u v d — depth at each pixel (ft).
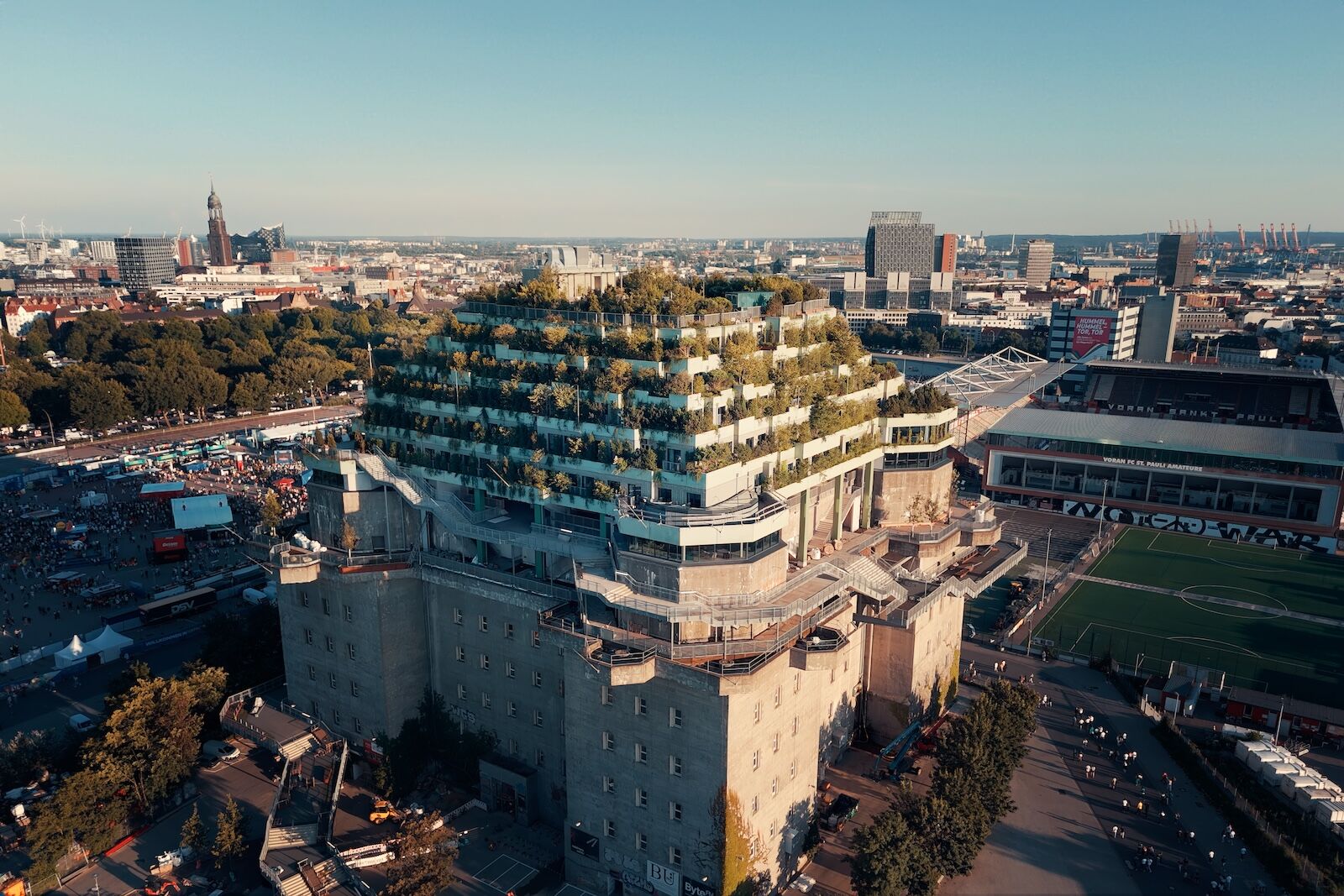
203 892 241.55
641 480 250.37
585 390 259.60
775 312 303.89
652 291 284.00
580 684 234.99
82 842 256.93
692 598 225.97
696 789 219.00
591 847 242.99
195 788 290.15
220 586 459.32
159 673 371.56
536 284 308.60
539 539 267.80
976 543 338.54
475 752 284.20
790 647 229.25
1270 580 493.77
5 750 293.02
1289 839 265.34
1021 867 253.85
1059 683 370.53
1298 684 370.12
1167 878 249.96
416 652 294.05
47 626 412.98
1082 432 620.90
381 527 302.86
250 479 641.81
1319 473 543.39
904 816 240.53
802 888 245.65
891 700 311.88
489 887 243.19
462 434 286.87
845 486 324.80
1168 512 587.68
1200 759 306.14
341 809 277.85
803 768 254.47
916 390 348.59
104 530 549.54
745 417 257.55
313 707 313.53
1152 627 428.15
